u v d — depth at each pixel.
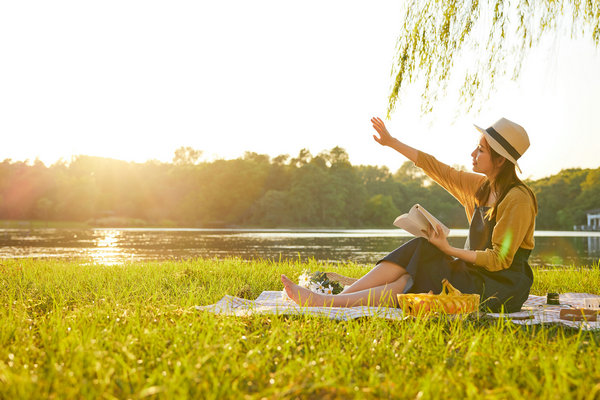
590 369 2.31
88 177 127.25
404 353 2.60
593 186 99.25
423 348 2.72
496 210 3.77
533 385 2.12
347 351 2.66
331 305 3.60
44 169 128.38
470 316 3.41
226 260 9.59
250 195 115.94
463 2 6.15
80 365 2.28
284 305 4.09
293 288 3.76
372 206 117.94
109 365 2.32
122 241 35.16
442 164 4.34
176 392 2.00
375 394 2.08
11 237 43.00
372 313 3.44
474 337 2.77
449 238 41.12
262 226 109.19
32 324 3.41
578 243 34.22
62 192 123.19
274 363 2.55
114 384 2.13
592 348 2.65
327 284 4.67
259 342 2.94
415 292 3.66
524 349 2.74
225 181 118.19
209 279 7.01
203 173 124.75
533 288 6.61
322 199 110.62
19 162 129.25
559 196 102.31
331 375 2.27
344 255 21.03
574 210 98.88
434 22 6.26
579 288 6.40
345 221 112.69
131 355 2.40
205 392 2.02
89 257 17.66
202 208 117.88
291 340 2.77
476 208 3.98
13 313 3.71
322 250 24.97
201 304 5.07
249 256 19.23
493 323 3.39
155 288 6.09
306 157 123.31
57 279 6.89
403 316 3.39
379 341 2.91
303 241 37.16
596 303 3.93
